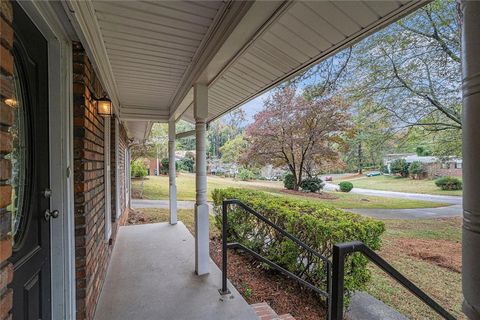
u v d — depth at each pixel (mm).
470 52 488
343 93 8250
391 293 3248
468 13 495
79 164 1699
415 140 7418
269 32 1841
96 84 2246
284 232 2303
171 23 1820
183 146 34156
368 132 8523
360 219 2818
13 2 1071
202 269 2861
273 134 11742
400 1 1406
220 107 4203
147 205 9984
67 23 1412
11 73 801
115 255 3457
